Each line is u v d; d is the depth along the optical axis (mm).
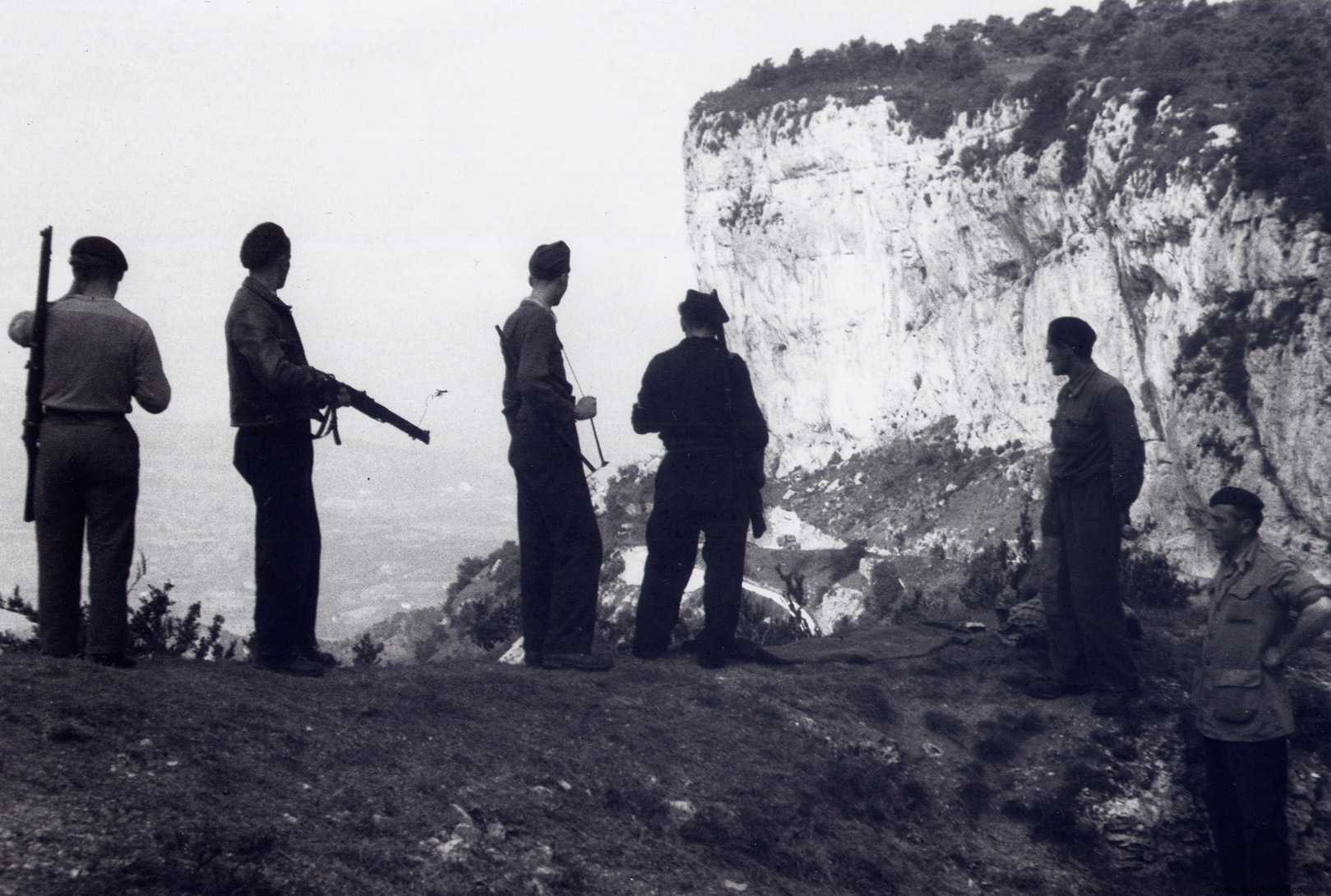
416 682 6395
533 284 7219
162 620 7801
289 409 6156
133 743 4988
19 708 5012
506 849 5148
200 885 4281
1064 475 7941
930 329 48594
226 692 5734
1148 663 8469
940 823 6805
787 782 6473
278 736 5398
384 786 5266
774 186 52781
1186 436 30500
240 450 6219
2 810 4355
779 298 53375
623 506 55469
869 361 50188
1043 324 41281
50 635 5844
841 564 40156
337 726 5656
